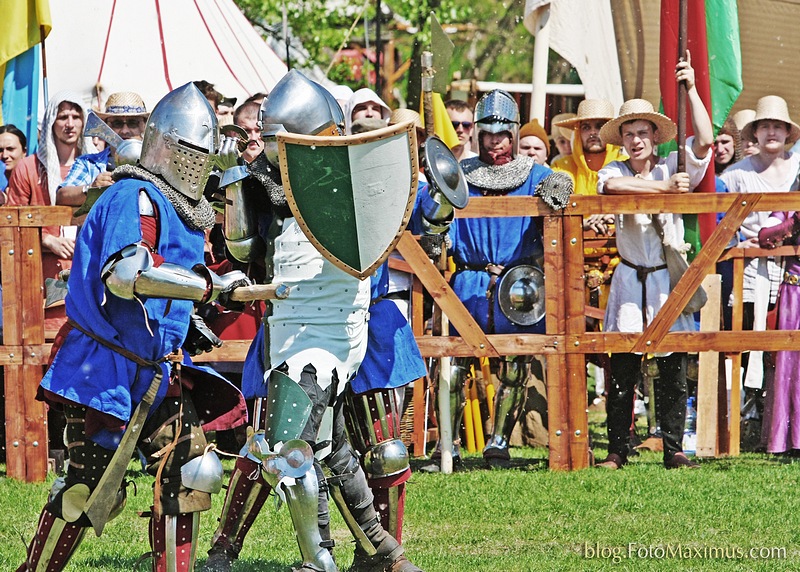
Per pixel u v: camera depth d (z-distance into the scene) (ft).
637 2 78.13
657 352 50.16
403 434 52.47
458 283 51.47
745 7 78.69
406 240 49.70
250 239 31.89
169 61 71.31
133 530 39.86
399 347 33.55
